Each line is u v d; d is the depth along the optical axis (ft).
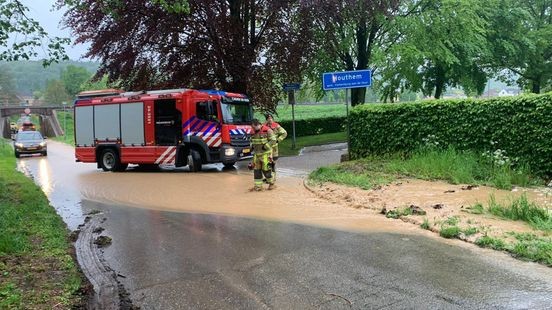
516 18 96.17
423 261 18.21
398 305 14.21
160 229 25.59
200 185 42.47
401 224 24.31
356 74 49.52
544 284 15.46
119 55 65.92
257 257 19.56
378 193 32.71
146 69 69.36
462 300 14.39
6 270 17.69
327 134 111.04
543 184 34.24
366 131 51.08
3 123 284.82
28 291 15.55
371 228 23.72
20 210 28.99
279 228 24.45
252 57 66.95
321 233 23.07
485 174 36.65
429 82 100.63
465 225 22.81
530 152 36.47
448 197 30.27
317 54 75.77
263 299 15.10
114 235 24.73
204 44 67.51
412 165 41.24
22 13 35.68
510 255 18.54
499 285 15.48
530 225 22.57
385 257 18.88
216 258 19.72
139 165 66.69
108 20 64.64
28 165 74.90
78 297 15.26
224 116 53.93
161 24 62.64
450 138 42.93
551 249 18.17
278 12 67.41
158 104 56.85
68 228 26.73
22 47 36.14
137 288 16.63
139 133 58.29
